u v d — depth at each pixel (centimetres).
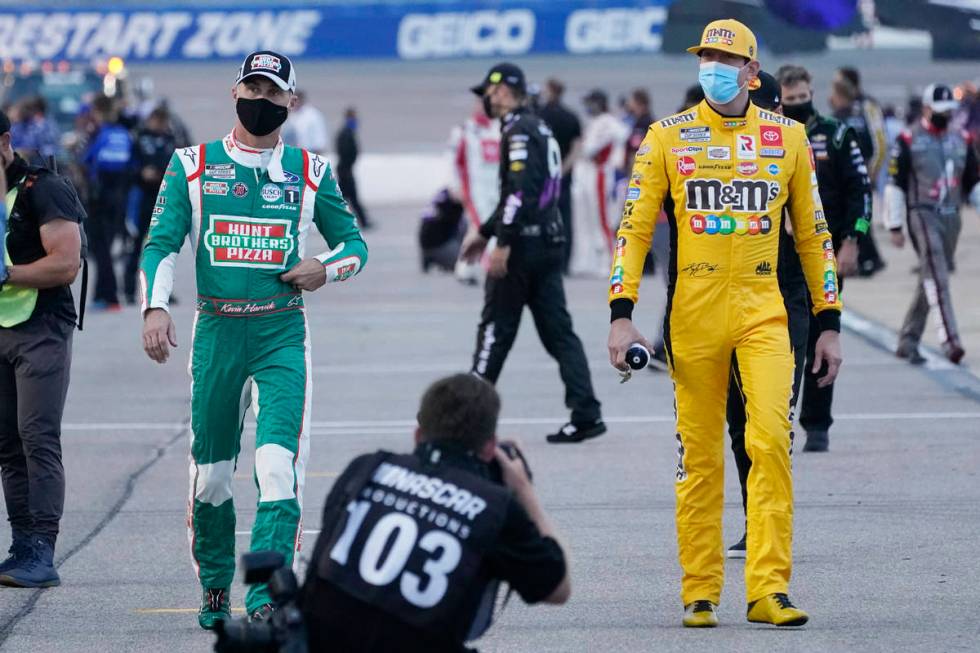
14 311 2550
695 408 2298
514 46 15562
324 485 3384
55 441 2605
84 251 2634
